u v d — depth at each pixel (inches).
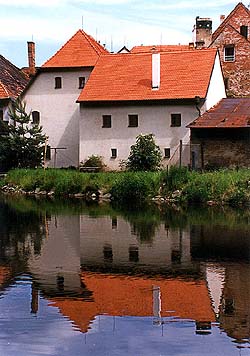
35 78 2186.3
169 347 431.2
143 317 494.0
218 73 2060.8
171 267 674.8
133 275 637.9
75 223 1053.8
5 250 788.0
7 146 1936.5
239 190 1343.5
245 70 2342.5
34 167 1969.7
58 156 2165.4
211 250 773.3
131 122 1932.8
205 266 677.3
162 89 1916.8
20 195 1641.2
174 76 1948.8
